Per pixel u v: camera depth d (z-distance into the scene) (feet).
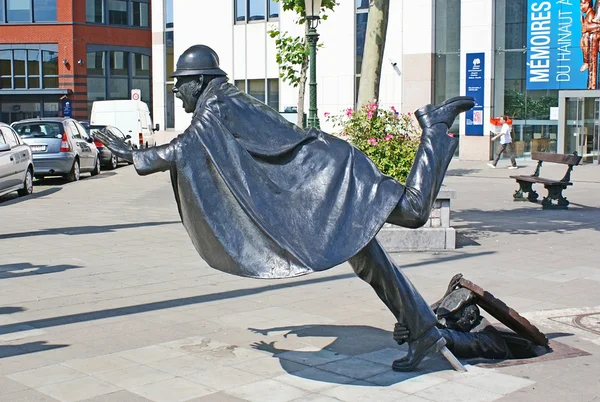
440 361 20.18
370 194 16.44
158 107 138.72
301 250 15.62
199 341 22.15
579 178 78.02
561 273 32.27
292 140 16.96
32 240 40.83
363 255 17.83
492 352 20.44
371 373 19.17
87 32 178.19
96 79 181.16
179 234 43.14
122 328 23.56
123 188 71.72
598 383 18.47
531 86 97.04
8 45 175.73
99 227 45.83
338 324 24.03
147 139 113.80
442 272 32.37
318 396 17.53
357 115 39.68
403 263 34.35
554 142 96.94
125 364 19.95
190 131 16.90
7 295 27.94
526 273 32.27
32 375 19.04
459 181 76.69
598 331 23.29
